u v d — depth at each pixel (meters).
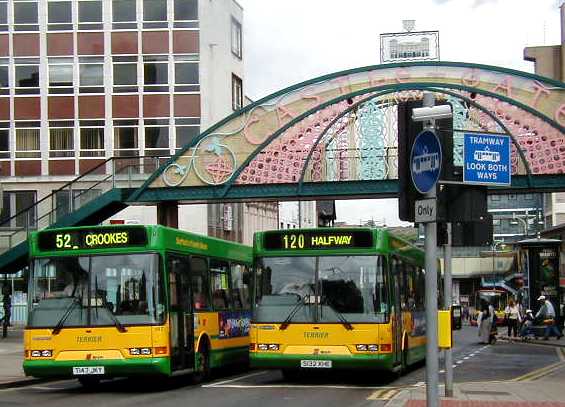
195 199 36.25
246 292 24.42
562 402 15.32
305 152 35.53
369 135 35.16
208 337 20.67
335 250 19.48
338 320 19.08
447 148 10.63
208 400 16.59
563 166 33.72
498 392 17.12
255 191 35.88
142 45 57.03
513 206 116.44
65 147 56.38
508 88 34.22
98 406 15.72
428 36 47.72
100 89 56.78
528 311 43.41
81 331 17.94
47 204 43.38
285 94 35.88
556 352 34.16
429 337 10.23
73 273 18.31
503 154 14.04
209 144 36.28
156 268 18.06
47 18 56.91
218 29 60.41
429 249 10.38
